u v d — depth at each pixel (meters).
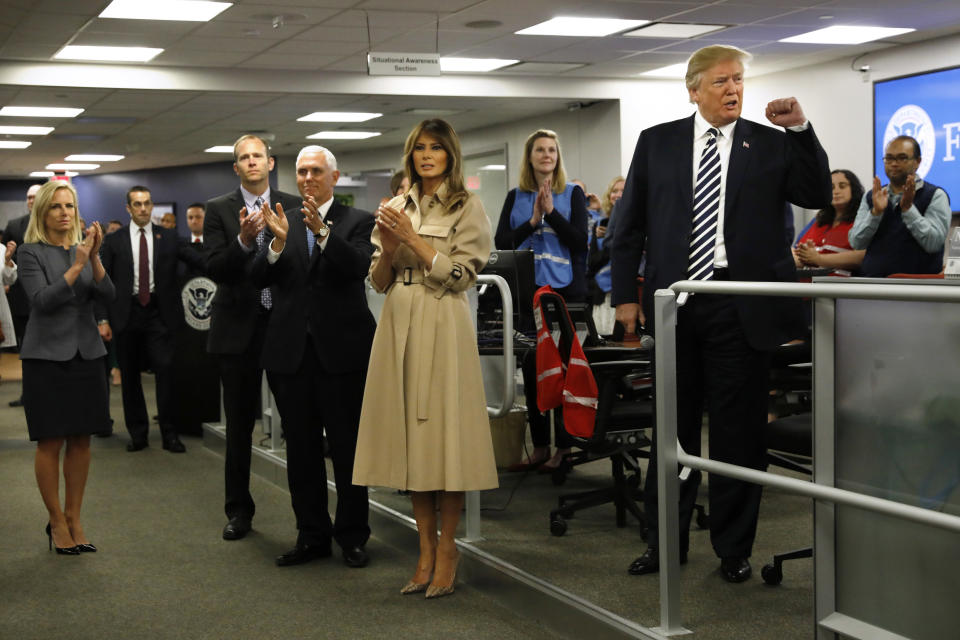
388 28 9.00
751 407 3.23
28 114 12.81
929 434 2.10
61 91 10.80
